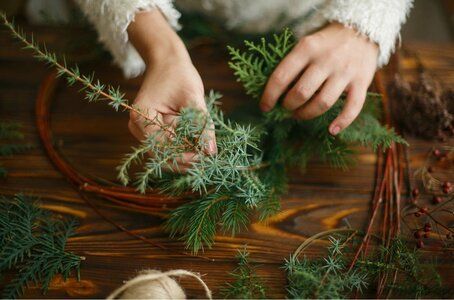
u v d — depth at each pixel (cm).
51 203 53
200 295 47
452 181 54
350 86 49
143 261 49
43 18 73
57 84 62
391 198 52
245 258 47
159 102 45
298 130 55
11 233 48
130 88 62
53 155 55
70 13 68
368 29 49
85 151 57
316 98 48
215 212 47
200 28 64
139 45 50
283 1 60
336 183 54
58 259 48
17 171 55
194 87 45
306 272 44
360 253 49
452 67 62
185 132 41
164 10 50
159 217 51
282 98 51
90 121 59
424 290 45
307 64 48
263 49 50
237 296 45
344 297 45
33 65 64
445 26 111
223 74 62
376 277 47
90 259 49
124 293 44
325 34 50
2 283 47
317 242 50
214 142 44
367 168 55
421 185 54
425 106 55
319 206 52
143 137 46
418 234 49
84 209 52
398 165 55
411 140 57
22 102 61
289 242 50
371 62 50
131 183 54
